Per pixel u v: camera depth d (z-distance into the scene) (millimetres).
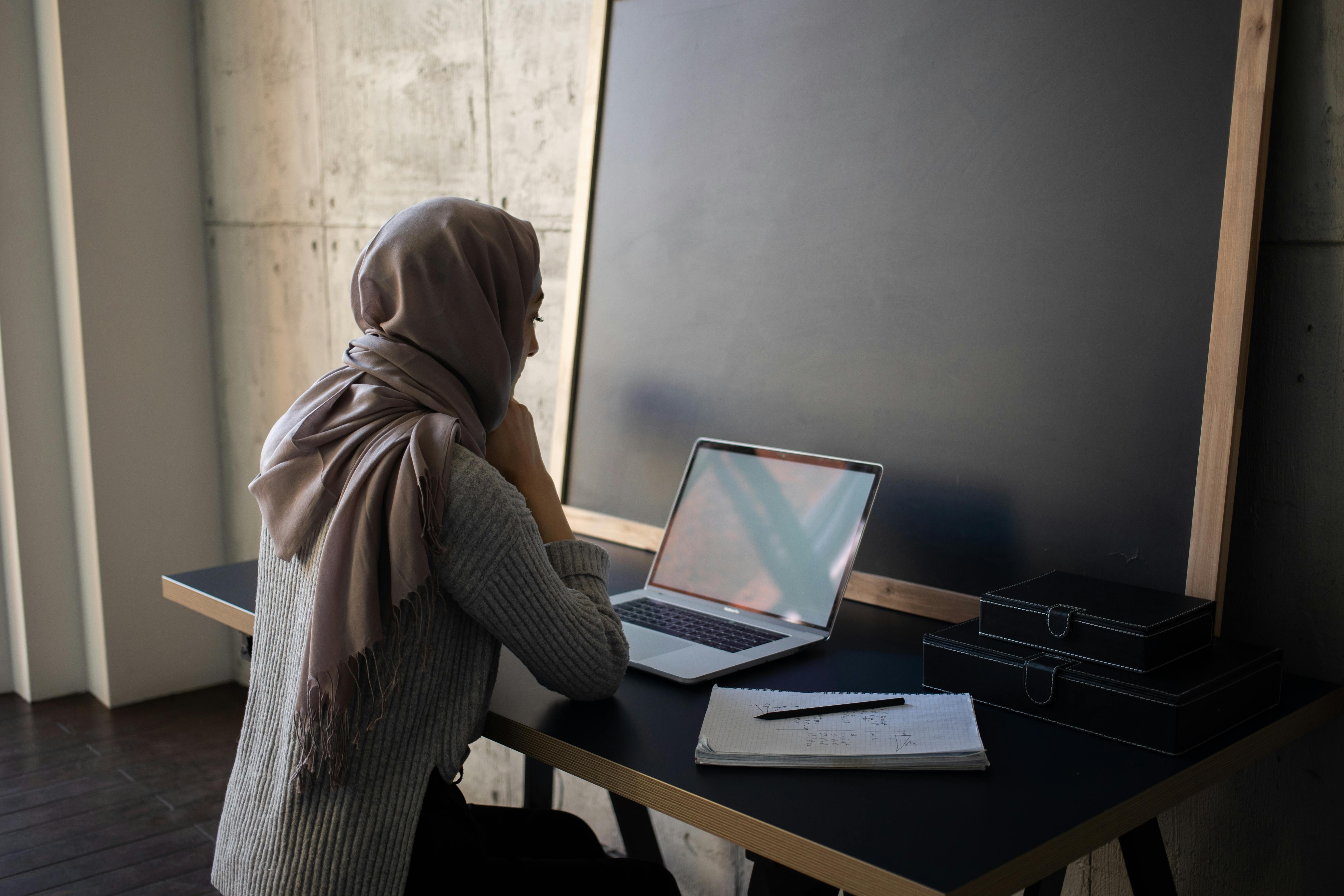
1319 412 1338
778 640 1465
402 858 1086
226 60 3350
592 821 2506
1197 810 1511
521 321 1305
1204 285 1349
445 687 1128
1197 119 1355
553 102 2342
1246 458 1408
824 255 1738
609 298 2078
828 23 1730
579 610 1168
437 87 2631
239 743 1215
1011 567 1528
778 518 1617
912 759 1062
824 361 1739
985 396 1554
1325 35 1295
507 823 1470
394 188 2814
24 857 2561
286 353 3305
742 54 1855
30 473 3463
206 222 3576
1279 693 1234
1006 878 879
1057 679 1165
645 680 1347
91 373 3391
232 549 3729
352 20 2848
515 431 1361
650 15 2012
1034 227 1503
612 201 2074
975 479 1564
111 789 2918
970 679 1246
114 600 3506
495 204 2527
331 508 1125
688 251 1939
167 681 3646
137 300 3471
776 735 1125
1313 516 1353
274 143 3201
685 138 1947
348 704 1060
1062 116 1474
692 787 1024
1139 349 1405
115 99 3357
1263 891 1441
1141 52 1402
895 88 1646
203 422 3668
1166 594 1287
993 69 1539
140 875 2484
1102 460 1438
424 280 1198
